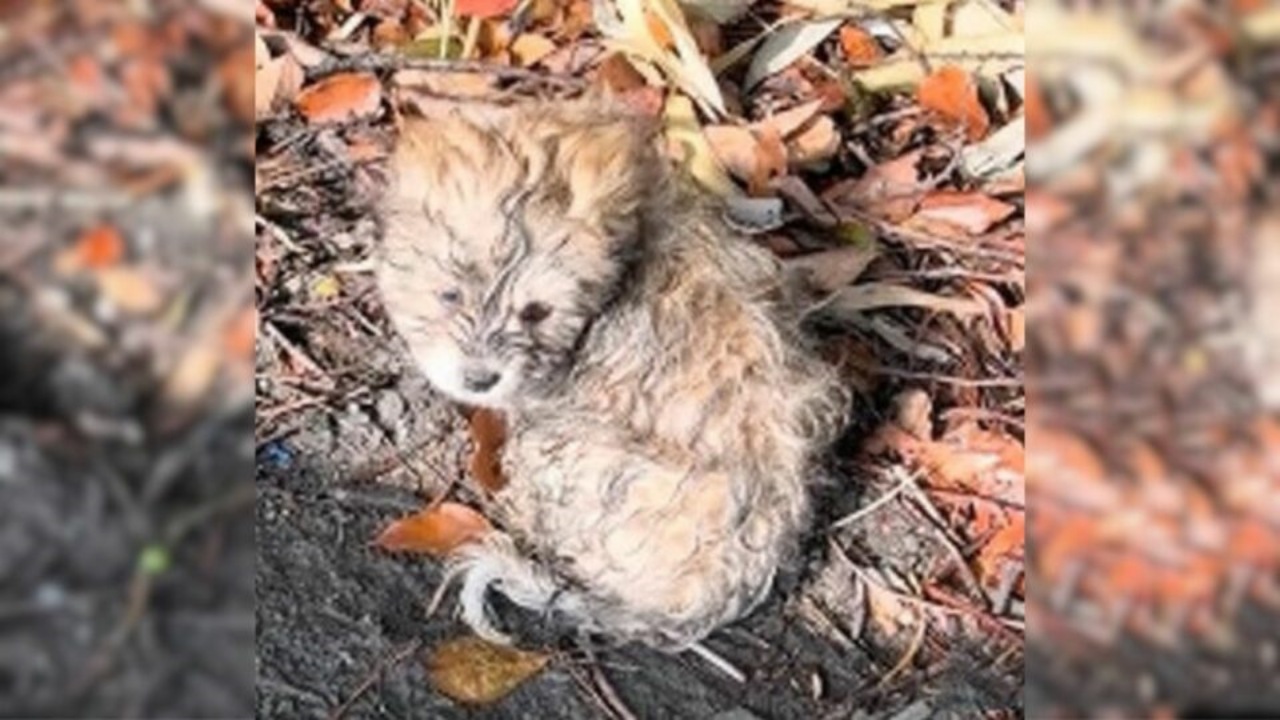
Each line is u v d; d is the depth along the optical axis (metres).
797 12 1.19
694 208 0.90
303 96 1.12
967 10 1.19
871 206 1.09
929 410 1.00
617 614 0.91
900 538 0.95
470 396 0.83
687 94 1.12
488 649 0.89
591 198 0.83
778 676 0.90
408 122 0.91
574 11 1.18
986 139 1.14
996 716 0.88
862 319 1.03
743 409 0.89
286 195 1.08
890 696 0.89
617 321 0.85
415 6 1.19
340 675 0.88
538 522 0.93
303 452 0.97
